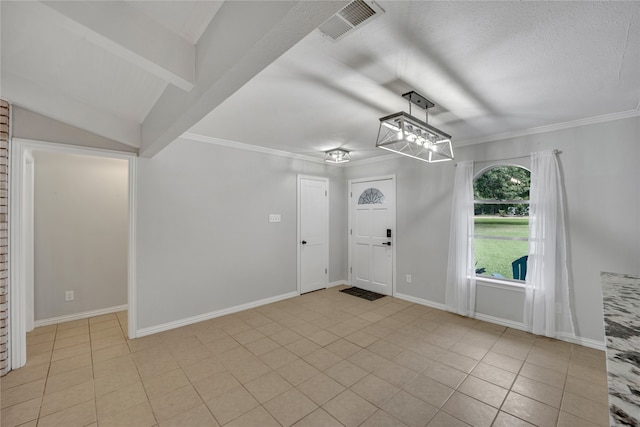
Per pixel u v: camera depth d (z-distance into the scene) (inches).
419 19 55.2
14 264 95.2
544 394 82.3
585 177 113.1
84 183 143.6
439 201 157.2
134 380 89.1
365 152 173.3
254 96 91.2
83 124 95.7
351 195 205.9
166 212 128.3
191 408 76.6
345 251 209.6
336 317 143.3
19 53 70.9
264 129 127.0
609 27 57.2
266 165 165.3
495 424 71.0
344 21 54.7
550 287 116.9
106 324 134.3
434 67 73.6
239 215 153.1
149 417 73.3
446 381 88.7
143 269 122.0
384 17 54.4
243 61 45.1
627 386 21.7
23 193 97.5
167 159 128.6
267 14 38.5
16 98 83.3
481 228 146.1
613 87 84.9
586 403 78.3
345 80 80.5
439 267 156.9
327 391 83.9
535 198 123.0
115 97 91.0
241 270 153.8
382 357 103.3
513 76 78.4
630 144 104.6
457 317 142.9
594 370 94.3
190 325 133.3
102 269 147.8
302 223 184.4
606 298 45.1
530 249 124.1
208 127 124.6
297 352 107.1
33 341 116.1
